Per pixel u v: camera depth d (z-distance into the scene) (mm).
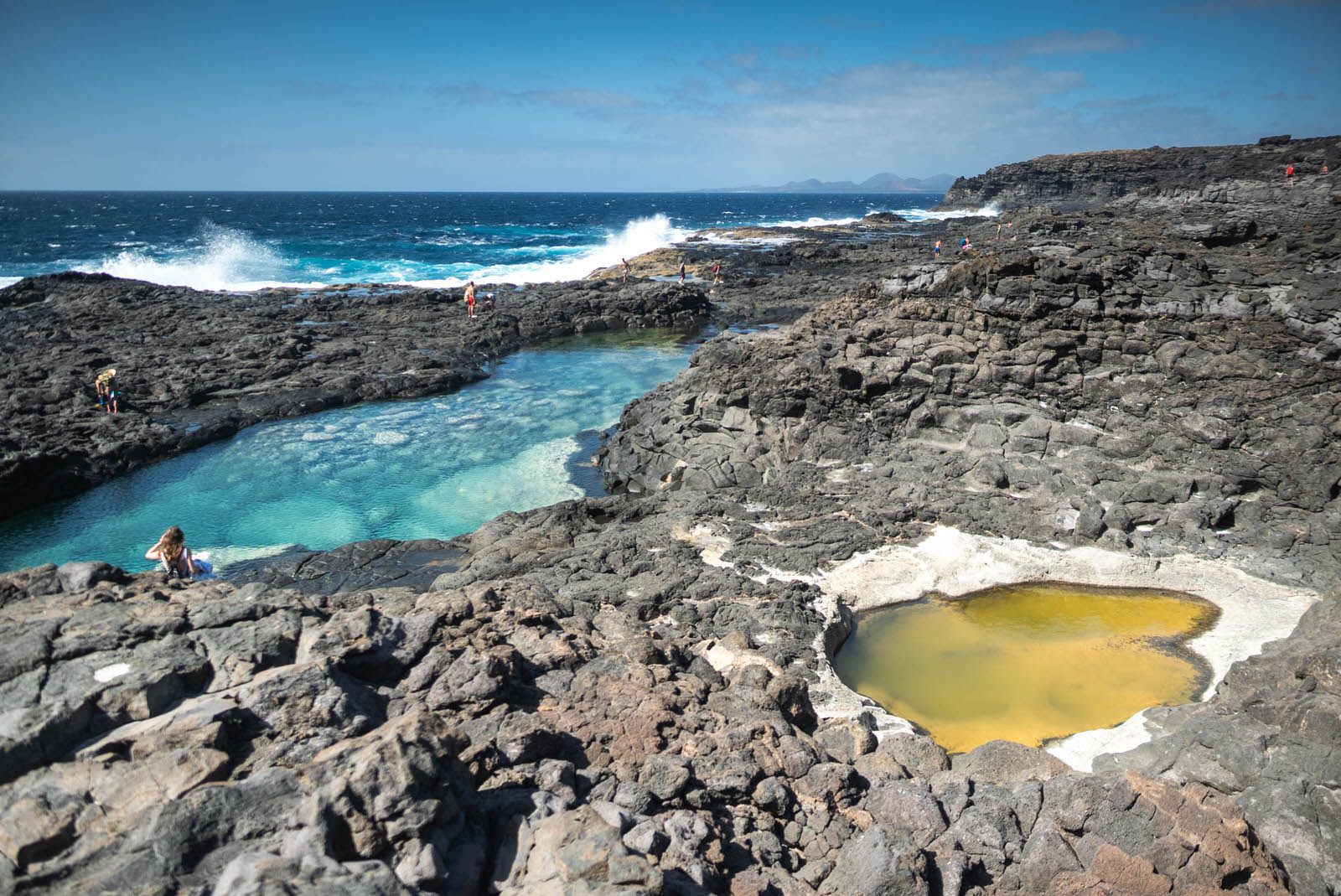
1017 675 12016
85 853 4965
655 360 38188
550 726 7219
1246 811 7938
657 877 5262
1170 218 53844
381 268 68812
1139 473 16938
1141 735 10023
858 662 12336
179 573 11508
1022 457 18016
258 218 163500
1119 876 6793
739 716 8664
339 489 21719
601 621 10898
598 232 123625
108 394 26234
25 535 19031
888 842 6789
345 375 31406
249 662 6879
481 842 5695
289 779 5602
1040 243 22109
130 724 6035
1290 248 21500
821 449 19562
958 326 20172
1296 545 14938
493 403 30422
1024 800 7555
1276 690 9484
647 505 18266
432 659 7613
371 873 4793
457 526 19547
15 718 5668
